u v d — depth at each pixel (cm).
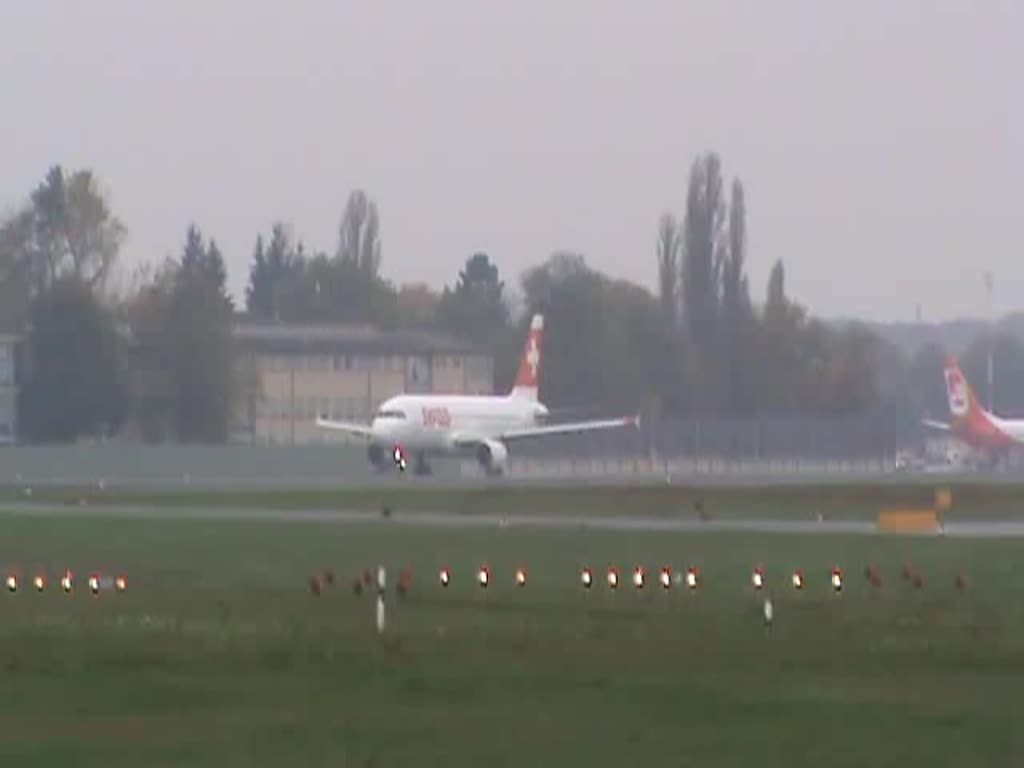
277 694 12988
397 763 10450
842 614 18825
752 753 10756
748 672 14138
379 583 17288
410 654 15112
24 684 13450
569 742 11094
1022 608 19538
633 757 10625
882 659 14962
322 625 17512
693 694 12988
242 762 10494
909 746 11000
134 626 17262
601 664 14525
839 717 12012
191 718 11956
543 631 17012
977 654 15288
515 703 12588
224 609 19238
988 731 11500
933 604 19988
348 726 11638
